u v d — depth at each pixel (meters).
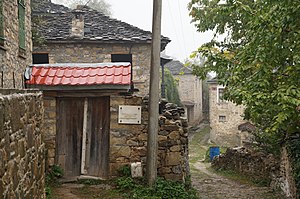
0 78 6.17
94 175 7.48
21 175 3.49
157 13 7.08
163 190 6.71
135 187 6.87
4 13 6.41
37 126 4.51
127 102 7.38
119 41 12.12
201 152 24.78
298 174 8.38
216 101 27.23
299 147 8.60
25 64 7.89
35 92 4.63
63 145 7.54
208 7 11.51
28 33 8.24
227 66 7.68
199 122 35.25
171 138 7.32
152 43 7.07
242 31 10.75
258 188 11.15
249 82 5.83
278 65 6.00
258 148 13.09
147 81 12.30
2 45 6.24
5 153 2.90
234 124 26.59
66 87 7.20
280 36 5.64
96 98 7.54
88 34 12.38
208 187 11.34
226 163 16.16
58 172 7.34
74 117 7.56
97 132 7.53
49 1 15.03
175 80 29.64
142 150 7.37
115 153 7.35
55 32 12.34
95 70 7.49
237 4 6.00
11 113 3.17
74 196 6.47
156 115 6.97
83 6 13.95
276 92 5.29
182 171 7.40
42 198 4.74
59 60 12.21
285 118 5.21
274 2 5.68
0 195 2.68
